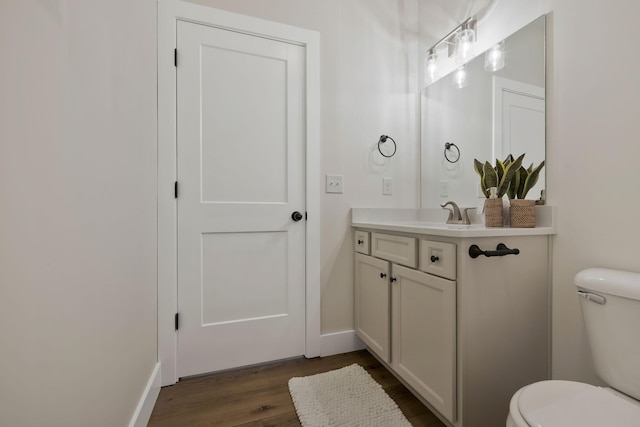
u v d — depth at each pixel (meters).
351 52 1.87
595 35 1.05
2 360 0.46
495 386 1.06
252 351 1.62
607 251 1.02
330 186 1.80
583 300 0.95
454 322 1.03
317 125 1.75
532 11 1.29
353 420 1.17
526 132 1.31
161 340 1.43
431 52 1.88
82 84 0.71
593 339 0.92
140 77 1.17
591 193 1.07
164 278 1.44
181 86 1.49
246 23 1.60
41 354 0.55
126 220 1.00
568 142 1.14
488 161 1.51
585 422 0.63
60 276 0.61
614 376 0.85
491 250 1.05
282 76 1.69
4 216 0.47
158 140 1.44
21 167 0.51
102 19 0.82
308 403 1.28
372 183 1.91
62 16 0.63
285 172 1.70
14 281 0.49
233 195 1.59
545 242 1.18
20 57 0.51
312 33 1.74
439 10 1.86
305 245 1.74
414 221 1.99
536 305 1.15
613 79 1.00
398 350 1.36
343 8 1.85
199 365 1.51
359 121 1.88
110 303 0.85
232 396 1.35
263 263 1.65
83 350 0.70
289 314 1.70
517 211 1.21
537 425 0.62
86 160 0.72
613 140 1.00
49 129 0.58
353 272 1.85
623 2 0.97
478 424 1.03
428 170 1.95
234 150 1.59
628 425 0.62
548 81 1.22
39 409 0.54
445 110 1.82
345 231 1.84
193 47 1.51
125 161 0.99
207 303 1.54
